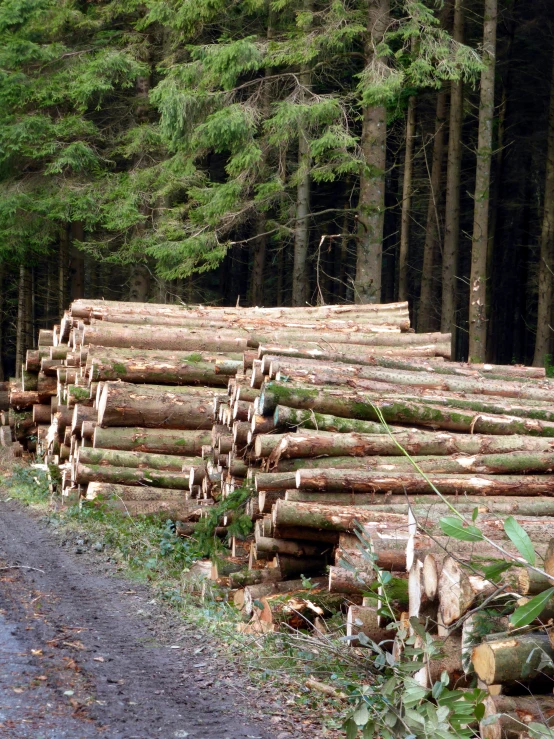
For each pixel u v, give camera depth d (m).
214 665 5.16
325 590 6.38
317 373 8.01
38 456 14.68
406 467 6.93
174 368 10.76
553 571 3.41
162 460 10.30
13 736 3.72
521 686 3.86
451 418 7.55
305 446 6.90
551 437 7.65
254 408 7.63
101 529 9.25
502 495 6.73
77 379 11.75
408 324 12.63
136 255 22.14
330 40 16.81
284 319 12.69
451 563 4.23
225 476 8.98
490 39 16.86
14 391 15.73
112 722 4.01
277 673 5.13
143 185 21.59
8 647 5.02
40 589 6.69
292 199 21.45
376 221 16.80
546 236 22.06
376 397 7.54
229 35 20.70
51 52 23.28
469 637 4.08
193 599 6.99
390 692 3.72
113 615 6.12
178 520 9.62
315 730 4.21
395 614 4.93
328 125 16.83
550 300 22.14
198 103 17.64
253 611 6.50
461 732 3.54
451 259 21.59
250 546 7.91
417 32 16.08
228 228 18.91
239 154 17.45
